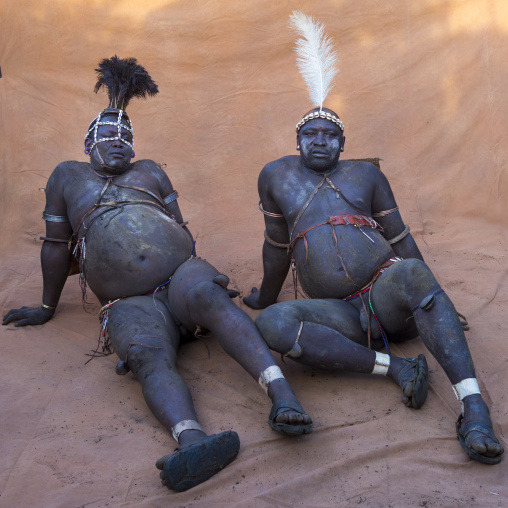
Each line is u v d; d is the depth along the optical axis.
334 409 3.07
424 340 2.95
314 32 4.03
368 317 3.29
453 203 5.82
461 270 4.63
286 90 6.45
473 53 6.13
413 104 6.24
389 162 6.11
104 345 3.72
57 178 4.05
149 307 3.52
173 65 6.52
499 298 4.17
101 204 3.86
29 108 6.25
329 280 3.42
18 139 6.12
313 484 2.59
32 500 2.59
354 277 3.39
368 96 6.34
